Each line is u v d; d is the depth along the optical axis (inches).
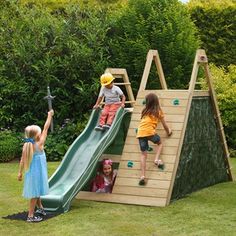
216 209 343.3
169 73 571.2
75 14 613.9
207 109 419.5
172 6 591.5
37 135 326.3
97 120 418.6
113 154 407.2
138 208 350.0
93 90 578.9
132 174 373.7
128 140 390.0
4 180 442.6
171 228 302.4
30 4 724.0
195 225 307.6
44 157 329.1
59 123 597.3
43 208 341.1
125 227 305.1
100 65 582.6
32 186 320.2
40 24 600.7
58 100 592.4
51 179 370.6
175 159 367.2
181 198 376.8
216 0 685.9
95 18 605.6
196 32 619.5
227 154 442.0
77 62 581.6
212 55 671.1
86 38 596.7
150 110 370.6
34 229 305.7
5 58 599.2
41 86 583.8
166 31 571.2
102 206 357.4
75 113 599.8
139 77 578.9
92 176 376.2
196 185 402.6
